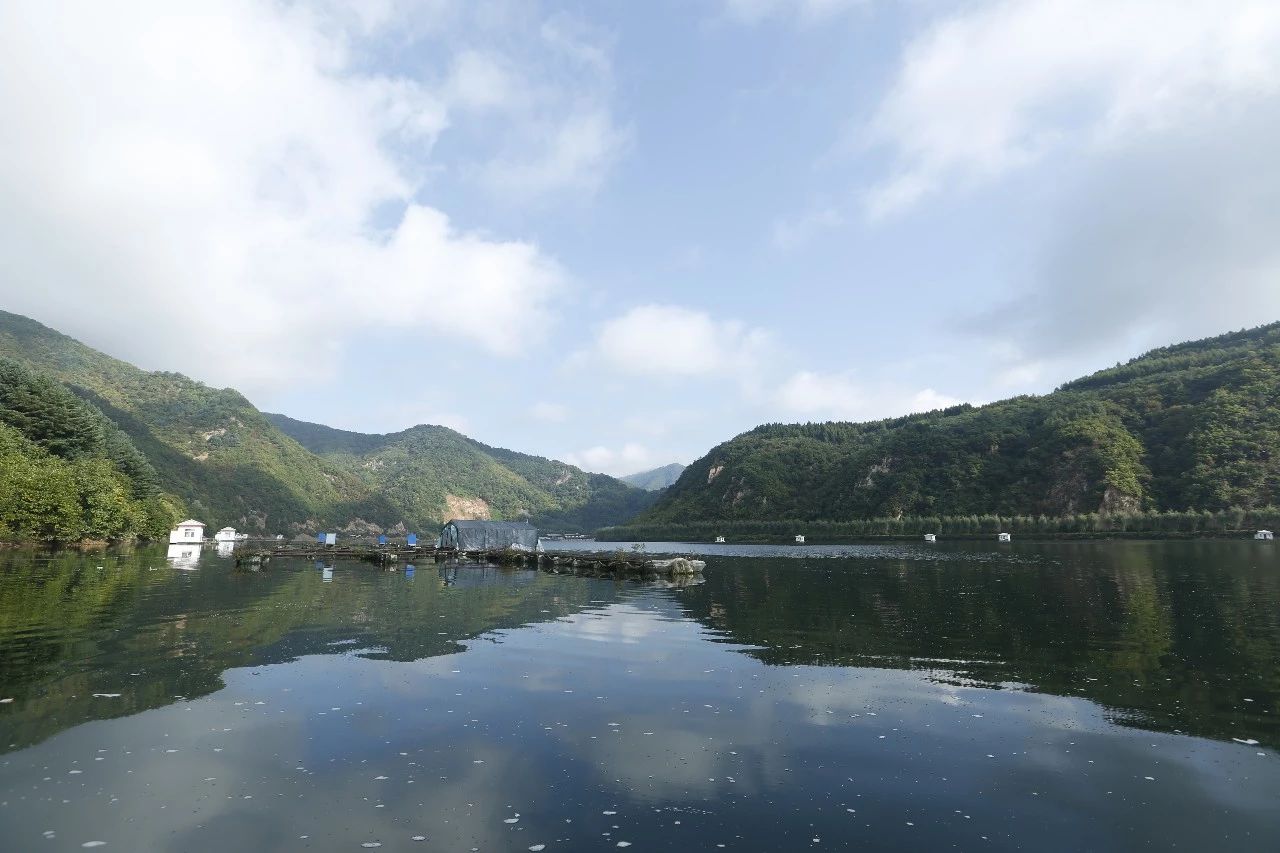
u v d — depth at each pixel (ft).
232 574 126.11
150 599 83.05
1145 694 41.42
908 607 83.41
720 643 58.70
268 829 22.82
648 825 23.54
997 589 102.78
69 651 50.31
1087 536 324.60
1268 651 53.57
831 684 43.98
